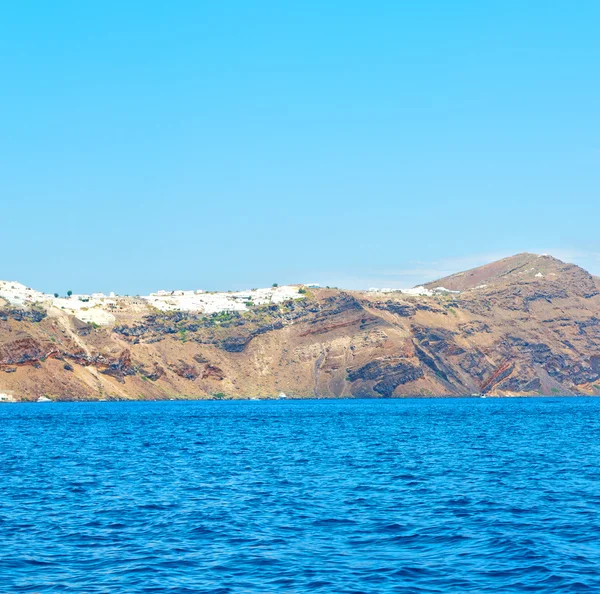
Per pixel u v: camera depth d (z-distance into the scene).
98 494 93.56
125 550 64.06
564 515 78.00
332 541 67.12
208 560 60.88
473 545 65.19
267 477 109.38
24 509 83.00
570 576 55.53
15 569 58.28
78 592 52.81
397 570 57.78
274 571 57.75
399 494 92.38
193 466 124.94
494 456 139.50
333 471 116.62
